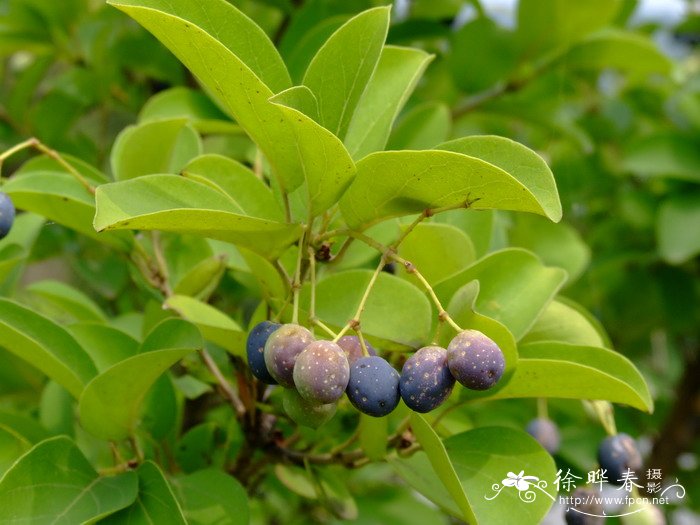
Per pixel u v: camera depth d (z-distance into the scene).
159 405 0.36
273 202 0.33
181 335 0.31
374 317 0.31
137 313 0.42
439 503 0.32
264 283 0.33
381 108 0.32
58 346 0.32
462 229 0.37
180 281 0.36
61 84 0.48
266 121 0.28
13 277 0.36
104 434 0.32
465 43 0.49
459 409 0.37
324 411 0.28
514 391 0.32
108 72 0.48
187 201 0.29
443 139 0.40
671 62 0.51
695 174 0.50
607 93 0.62
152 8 0.27
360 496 0.50
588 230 0.59
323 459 0.35
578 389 0.31
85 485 0.30
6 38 0.50
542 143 0.58
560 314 0.35
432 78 0.53
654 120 0.61
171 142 0.36
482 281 0.34
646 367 0.60
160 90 0.51
